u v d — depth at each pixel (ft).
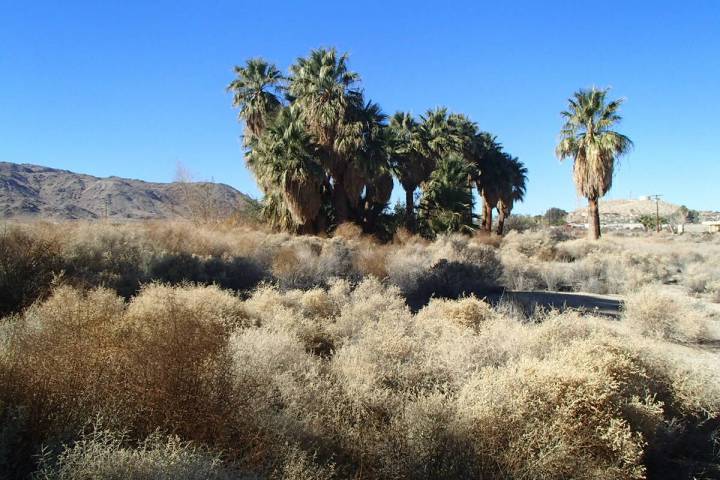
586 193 98.27
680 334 26.43
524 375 12.60
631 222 394.73
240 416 10.43
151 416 10.06
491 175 139.54
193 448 8.70
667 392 15.34
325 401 12.16
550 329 18.84
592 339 16.49
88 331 12.08
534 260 66.69
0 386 9.98
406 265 44.55
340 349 17.44
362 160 92.53
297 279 40.01
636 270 52.31
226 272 38.83
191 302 19.70
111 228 41.57
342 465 10.39
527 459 10.02
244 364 12.83
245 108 105.09
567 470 10.10
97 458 7.91
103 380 10.58
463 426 10.63
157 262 35.29
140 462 7.93
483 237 94.73
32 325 14.25
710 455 13.42
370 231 103.55
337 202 96.84
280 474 9.09
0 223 31.55
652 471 12.54
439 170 112.06
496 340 18.29
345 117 93.50
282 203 88.28
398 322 20.54
